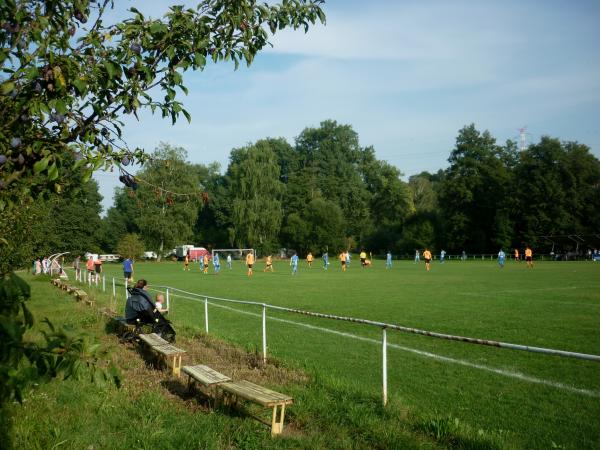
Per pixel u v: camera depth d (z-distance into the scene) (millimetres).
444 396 8023
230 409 6969
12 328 2375
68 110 3916
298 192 101188
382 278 36375
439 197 88688
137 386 8180
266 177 87938
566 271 43094
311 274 43188
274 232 88625
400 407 6879
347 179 108062
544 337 12719
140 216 76625
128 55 4094
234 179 91625
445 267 54250
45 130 4078
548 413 7172
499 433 6285
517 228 80375
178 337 12758
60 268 33250
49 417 6340
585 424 6707
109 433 6047
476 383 8758
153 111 4238
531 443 6051
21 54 3881
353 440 5840
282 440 5855
